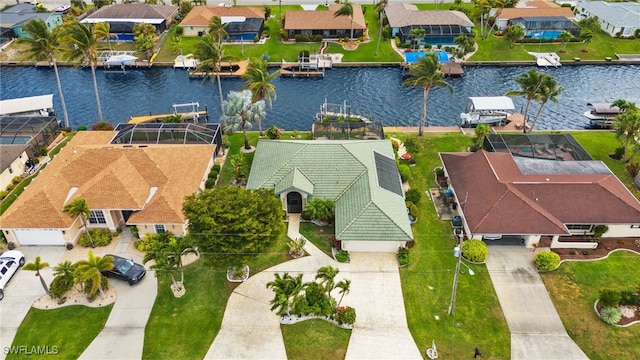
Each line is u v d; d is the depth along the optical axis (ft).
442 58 349.00
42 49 257.96
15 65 358.84
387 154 221.66
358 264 177.06
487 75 348.79
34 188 195.93
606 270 175.11
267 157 215.51
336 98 319.88
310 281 168.35
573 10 439.22
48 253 181.88
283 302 143.95
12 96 320.70
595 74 350.02
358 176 199.52
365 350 147.43
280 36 388.37
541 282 170.91
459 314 158.81
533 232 179.42
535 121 261.24
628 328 153.79
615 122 242.99
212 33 333.62
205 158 218.59
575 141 232.32
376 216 179.11
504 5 385.29
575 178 200.64
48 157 242.99
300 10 417.90
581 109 305.94
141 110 304.71
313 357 144.97
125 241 187.42
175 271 171.73
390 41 386.32
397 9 410.31
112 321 155.74
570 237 188.96
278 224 162.09
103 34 352.49
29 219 179.01
